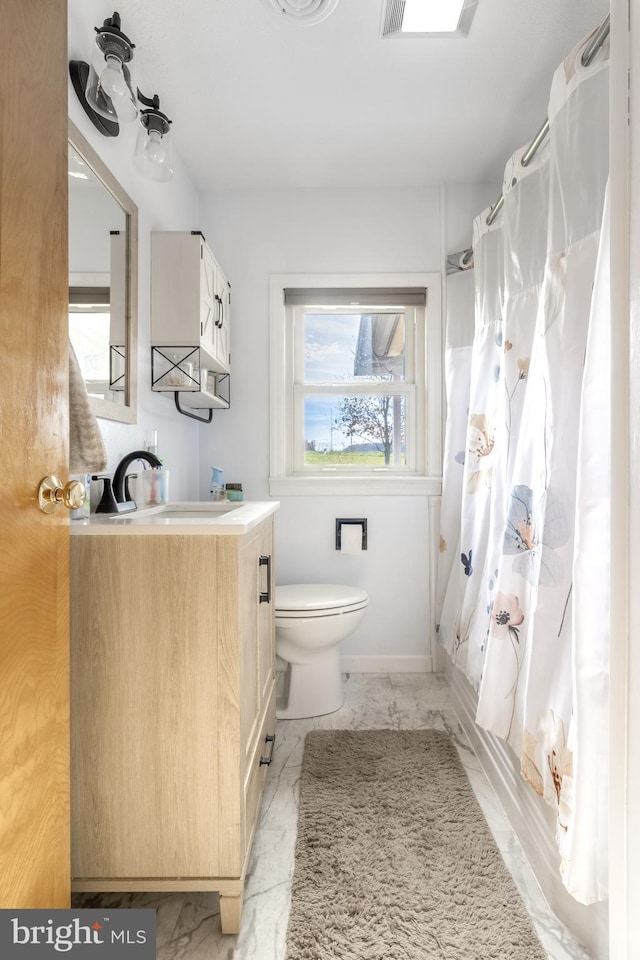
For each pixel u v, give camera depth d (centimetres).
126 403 166
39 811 86
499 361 202
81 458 117
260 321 259
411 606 259
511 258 168
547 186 152
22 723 82
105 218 151
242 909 116
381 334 271
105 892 117
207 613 110
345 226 258
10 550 78
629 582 78
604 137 116
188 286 189
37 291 85
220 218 258
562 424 125
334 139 218
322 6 149
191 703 110
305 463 271
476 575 202
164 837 111
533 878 127
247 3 150
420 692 235
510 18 157
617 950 80
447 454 244
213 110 198
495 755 162
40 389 86
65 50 93
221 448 260
